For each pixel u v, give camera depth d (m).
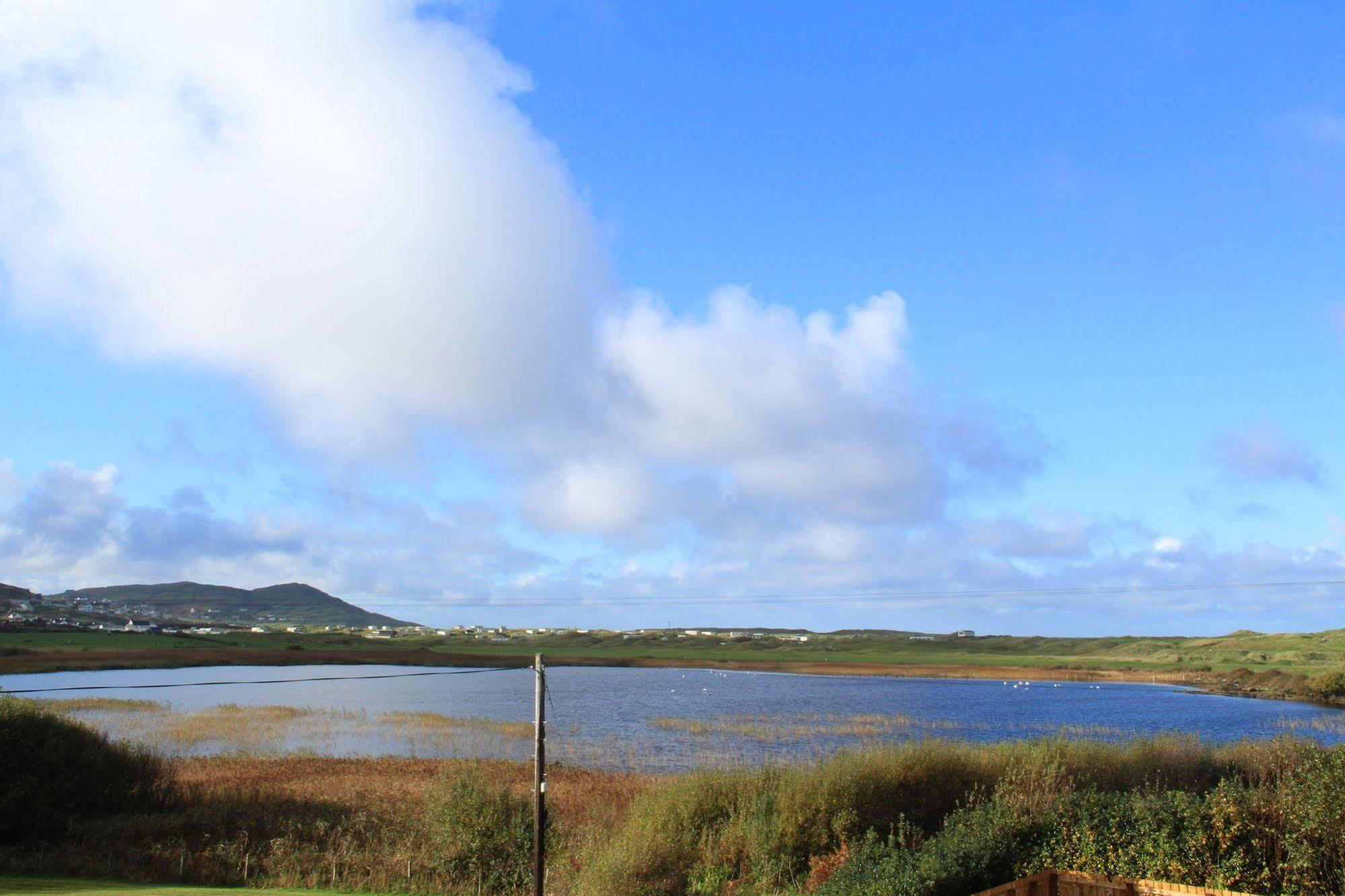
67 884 25.53
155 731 64.88
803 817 28.17
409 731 69.00
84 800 34.50
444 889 27.95
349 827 33.00
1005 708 101.44
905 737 66.00
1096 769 32.78
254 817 34.06
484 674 186.62
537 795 22.77
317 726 69.94
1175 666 194.88
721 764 50.09
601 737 66.38
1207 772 33.47
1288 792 21.23
